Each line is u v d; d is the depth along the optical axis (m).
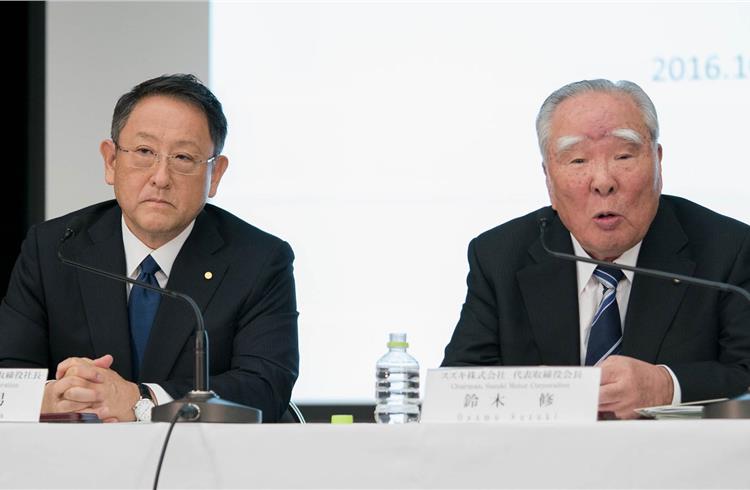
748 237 6.23
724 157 8.79
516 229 6.64
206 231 6.60
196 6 9.41
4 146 9.80
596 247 5.97
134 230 6.46
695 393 5.39
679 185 8.80
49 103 9.56
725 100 8.82
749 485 3.82
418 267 8.99
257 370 6.16
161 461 4.05
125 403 5.40
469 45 9.10
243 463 4.07
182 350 6.28
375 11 9.19
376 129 9.12
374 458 4.02
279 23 9.26
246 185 9.14
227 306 6.39
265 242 6.70
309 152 9.14
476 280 6.56
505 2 9.09
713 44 8.87
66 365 5.38
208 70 9.34
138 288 6.43
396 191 9.06
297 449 4.05
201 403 4.42
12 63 9.81
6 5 9.80
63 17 9.61
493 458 3.97
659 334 6.02
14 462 4.16
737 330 5.96
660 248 6.18
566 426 3.95
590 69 8.99
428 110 9.09
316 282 9.02
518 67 9.06
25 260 6.63
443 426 4.00
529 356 6.29
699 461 3.86
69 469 4.14
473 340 6.41
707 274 6.11
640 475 3.89
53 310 6.46
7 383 4.68
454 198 9.02
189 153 6.21
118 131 6.27
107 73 9.55
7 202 9.81
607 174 5.86
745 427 3.85
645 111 5.94
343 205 9.08
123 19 9.55
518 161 9.02
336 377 8.92
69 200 9.51
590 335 6.14
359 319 8.97
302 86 9.20
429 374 4.35
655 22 8.91
